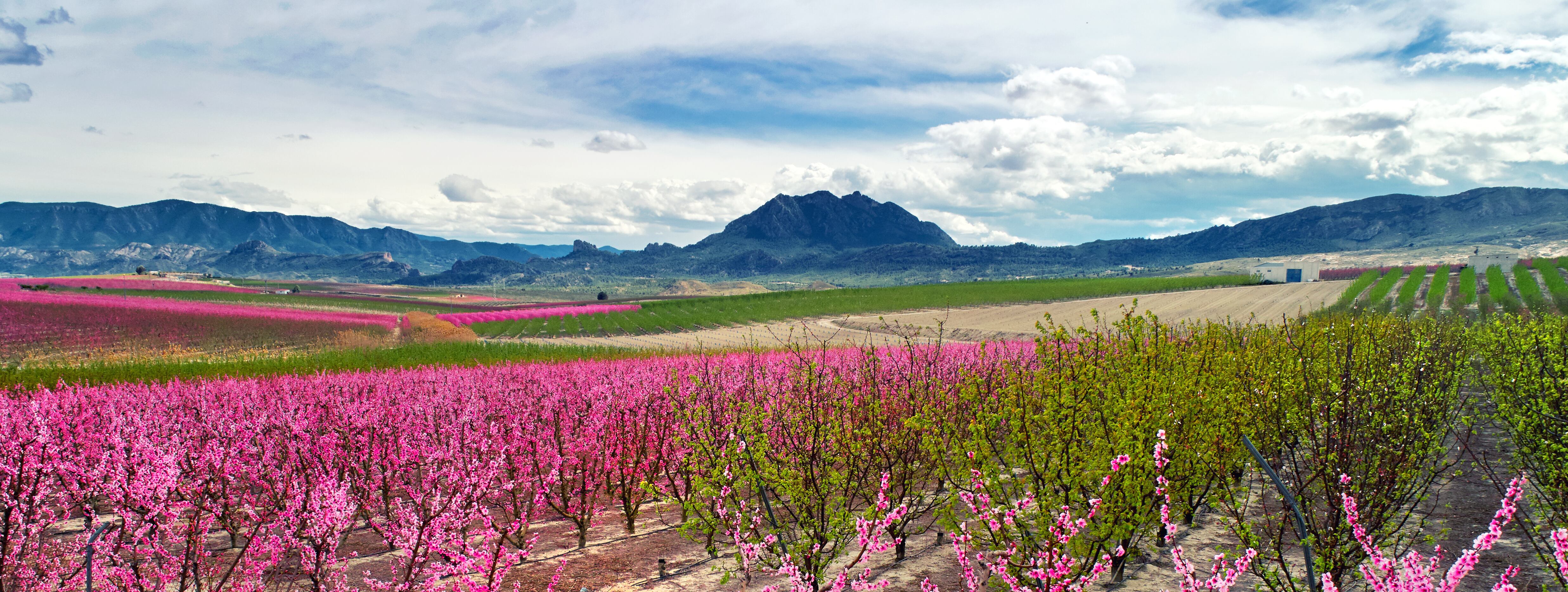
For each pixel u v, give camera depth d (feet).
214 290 368.68
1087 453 18.31
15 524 16.33
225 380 49.85
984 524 16.71
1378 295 214.90
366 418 27.53
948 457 21.58
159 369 66.90
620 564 23.48
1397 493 19.01
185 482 20.65
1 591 15.53
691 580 21.86
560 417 30.35
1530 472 23.89
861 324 196.13
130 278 429.38
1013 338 154.71
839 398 23.31
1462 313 122.72
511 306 344.28
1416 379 23.04
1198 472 21.44
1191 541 23.71
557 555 24.76
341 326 172.55
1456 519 23.98
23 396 35.78
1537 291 197.98
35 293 242.58
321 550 17.31
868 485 21.89
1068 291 280.10
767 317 222.48
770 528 20.35
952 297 260.42
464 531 21.42
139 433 23.08
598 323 215.51
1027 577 16.20
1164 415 19.12
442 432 27.43
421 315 221.46
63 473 20.39
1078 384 19.10
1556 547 11.47
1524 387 26.43
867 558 22.77
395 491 26.58
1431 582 10.87
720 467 19.74
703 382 25.70
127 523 17.29
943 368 29.55
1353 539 17.16
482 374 47.75
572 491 27.37
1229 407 22.80
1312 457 20.30
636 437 27.73
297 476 23.79
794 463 20.17
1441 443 24.43
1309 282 301.63
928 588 16.20
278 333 159.43
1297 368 25.62
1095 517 18.12
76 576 16.84
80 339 145.59
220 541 24.79
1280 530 17.74
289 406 31.09
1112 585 19.89
